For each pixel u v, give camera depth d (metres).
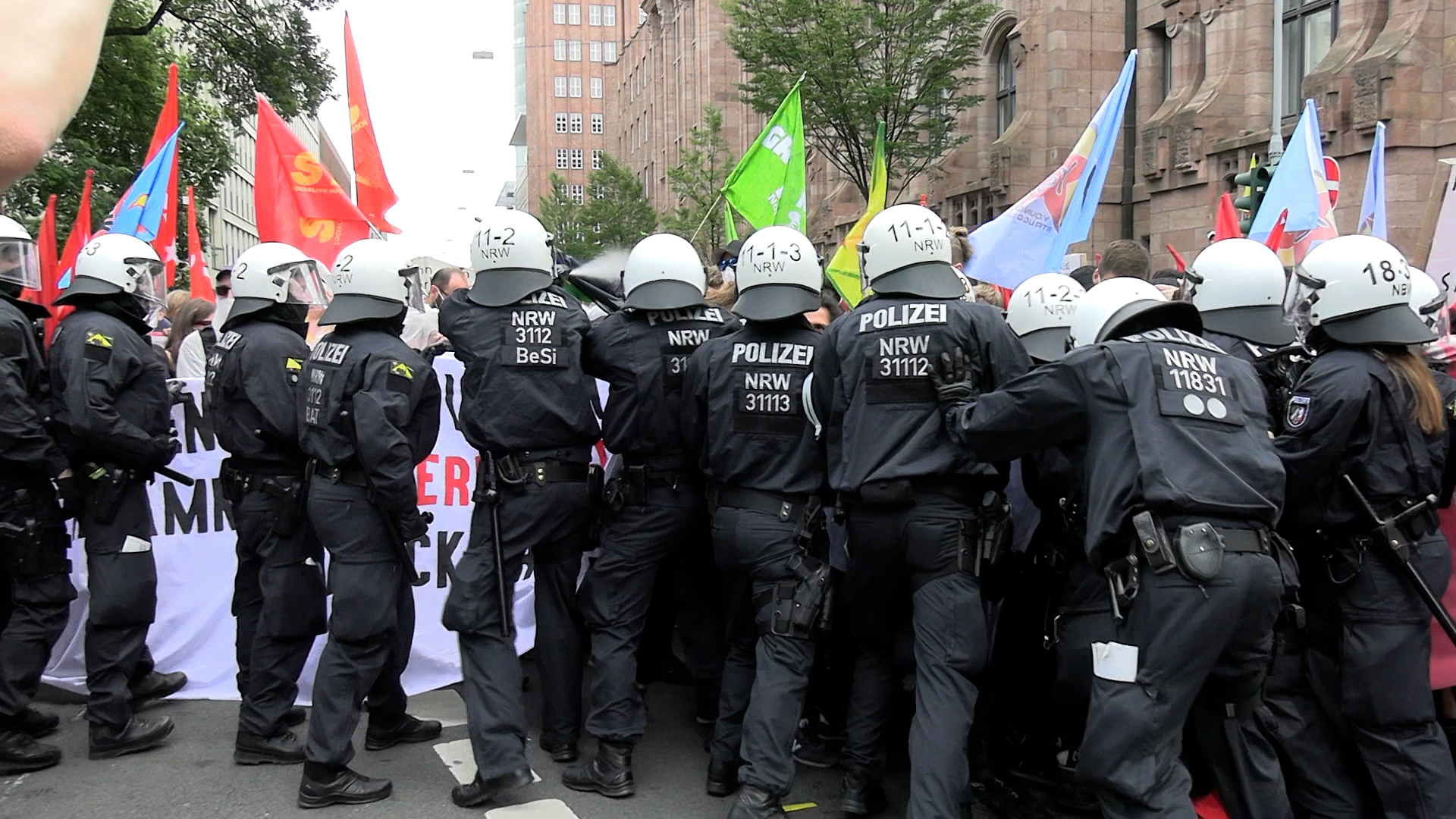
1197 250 18.53
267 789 4.40
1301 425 3.56
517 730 4.25
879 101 19.70
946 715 3.61
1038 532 4.07
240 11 19.64
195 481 5.74
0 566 4.68
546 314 4.47
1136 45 20.94
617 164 50.28
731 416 4.20
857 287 7.57
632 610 4.49
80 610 5.63
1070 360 3.30
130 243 4.78
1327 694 3.73
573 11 106.00
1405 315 3.55
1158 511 3.09
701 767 4.72
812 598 3.95
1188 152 18.41
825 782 4.59
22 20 0.99
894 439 3.77
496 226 4.52
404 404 4.19
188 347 7.29
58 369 4.54
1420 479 3.56
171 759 4.73
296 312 4.82
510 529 4.38
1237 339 3.89
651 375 4.46
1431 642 3.74
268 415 4.51
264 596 4.61
